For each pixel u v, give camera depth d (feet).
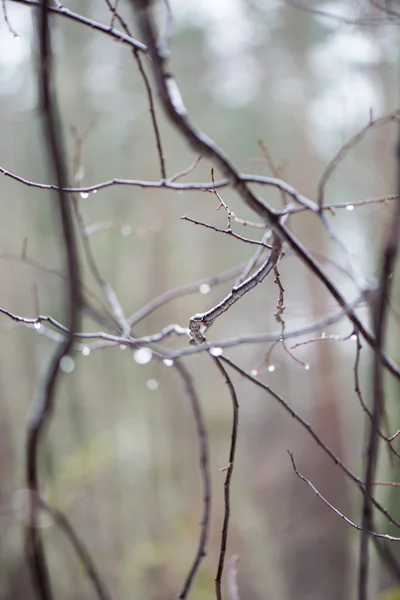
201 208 21.11
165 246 22.16
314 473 20.86
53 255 17.62
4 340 20.62
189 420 23.31
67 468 20.39
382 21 5.68
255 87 18.99
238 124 19.93
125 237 20.31
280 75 18.15
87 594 18.71
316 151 18.51
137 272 22.15
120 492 21.77
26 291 19.71
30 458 6.52
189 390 5.19
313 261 3.83
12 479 20.06
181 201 20.97
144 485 22.40
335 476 20.49
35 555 6.86
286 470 21.75
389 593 9.21
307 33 15.76
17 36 4.32
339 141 14.29
